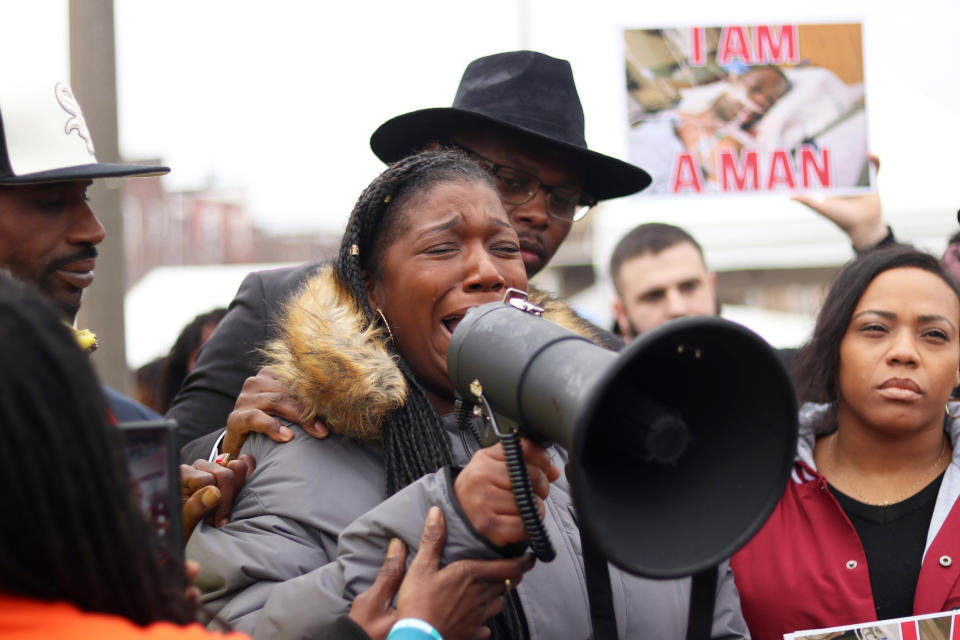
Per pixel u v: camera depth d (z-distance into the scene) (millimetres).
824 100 3420
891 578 2178
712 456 1397
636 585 1845
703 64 3408
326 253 2807
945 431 2367
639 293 4215
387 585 1567
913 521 2225
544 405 1302
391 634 1475
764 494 1333
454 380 1565
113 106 4070
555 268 11258
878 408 2240
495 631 1756
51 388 992
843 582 2158
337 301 1936
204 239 13070
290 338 1934
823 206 3512
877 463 2299
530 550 1580
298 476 1841
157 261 12789
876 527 2236
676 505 1371
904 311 2250
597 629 1589
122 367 4109
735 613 1971
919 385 2217
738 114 3404
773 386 1314
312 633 1576
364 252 1950
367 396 1807
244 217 13508
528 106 2662
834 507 2244
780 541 2252
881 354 2256
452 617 1501
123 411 1935
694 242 4273
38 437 975
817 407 2502
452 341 1561
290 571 1751
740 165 3400
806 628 2166
